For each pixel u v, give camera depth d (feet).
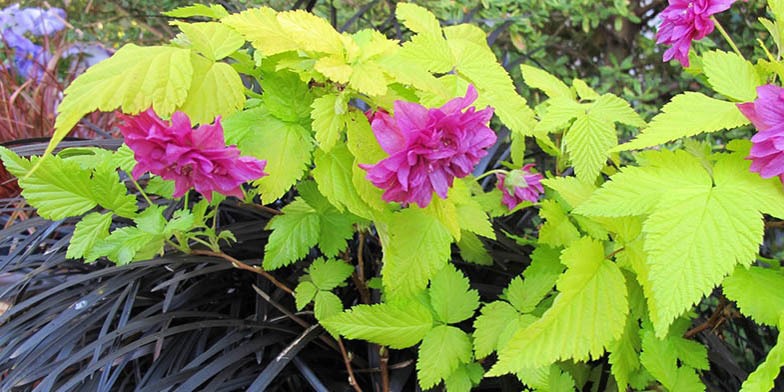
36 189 0.73
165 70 0.65
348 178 0.72
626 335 0.78
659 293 0.64
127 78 0.63
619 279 0.72
